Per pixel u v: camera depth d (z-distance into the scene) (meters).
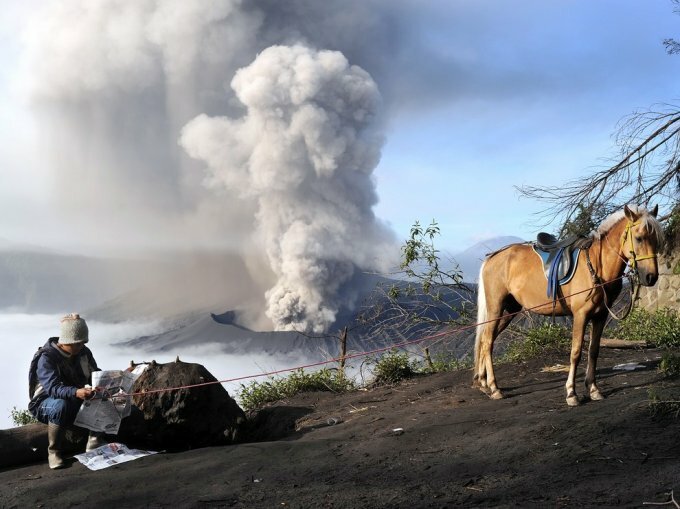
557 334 9.29
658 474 4.09
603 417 5.30
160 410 5.97
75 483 4.92
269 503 4.28
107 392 5.59
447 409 6.69
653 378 6.64
